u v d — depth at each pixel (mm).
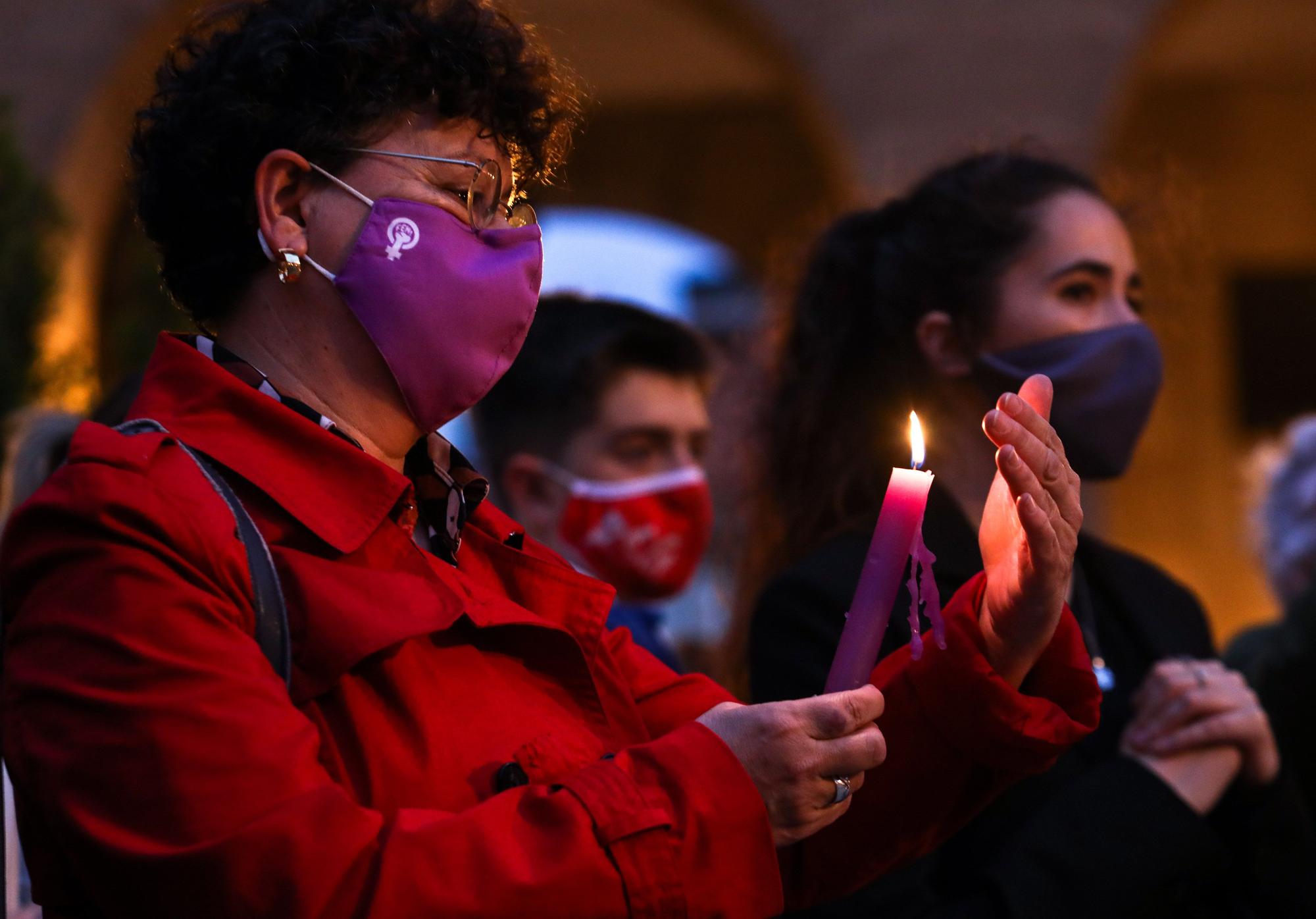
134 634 2186
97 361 14305
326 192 2758
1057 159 5191
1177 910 3963
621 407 6539
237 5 2943
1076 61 14750
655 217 23203
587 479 6551
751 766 2355
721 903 2256
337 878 2076
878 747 2414
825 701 2381
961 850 3959
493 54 2865
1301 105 22656
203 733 2129
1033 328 4348
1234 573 22031
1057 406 4254
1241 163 22766
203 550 2314
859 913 3609
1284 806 4102
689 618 12195
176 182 2758
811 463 4852
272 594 2389
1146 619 4547
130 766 2113
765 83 22625
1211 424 22344
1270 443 23672
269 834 2070
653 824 2252
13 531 2322
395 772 2412
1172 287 5809
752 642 4164
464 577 2777
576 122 3146
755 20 15281
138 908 2086
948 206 4594
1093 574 4621
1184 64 22531
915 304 4625
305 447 2600
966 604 2895
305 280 2756
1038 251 4387
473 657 2662
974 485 4520
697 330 6977
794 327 5086
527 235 2854
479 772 2488
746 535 5469
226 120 2713
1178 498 22312
